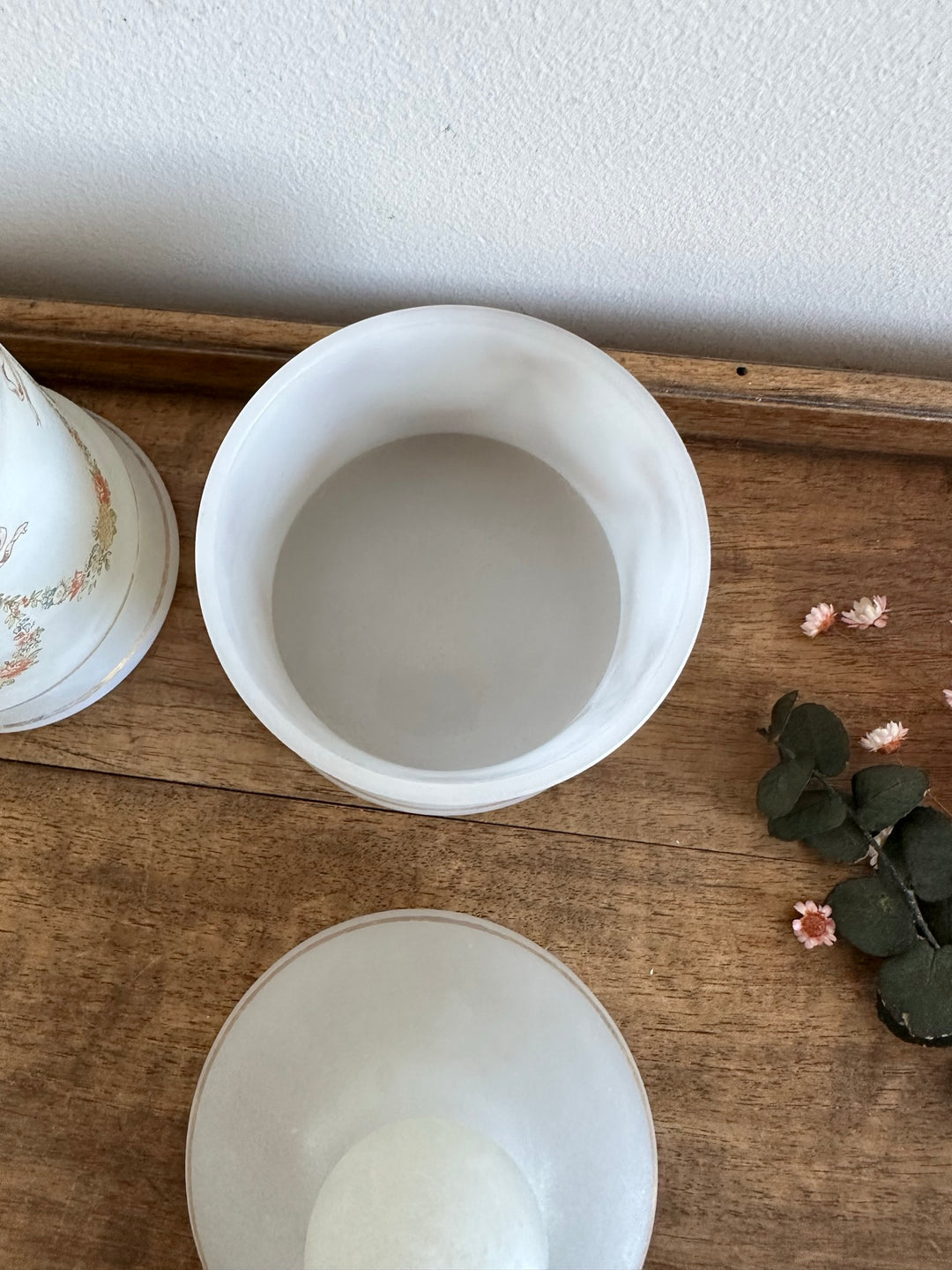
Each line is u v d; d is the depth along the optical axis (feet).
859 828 0.75
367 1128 0.62
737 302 0.82
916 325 0.83
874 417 0.83
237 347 0.82
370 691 0.79
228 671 0.62
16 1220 0.71
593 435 0.75
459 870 0.78
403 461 0.85
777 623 0.84
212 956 0.76
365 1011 0.66
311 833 0.78
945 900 0.76
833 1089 0.75
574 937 0.77
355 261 0.80
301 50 0.58
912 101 0.59
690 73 0.58
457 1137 0.53
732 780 0.80
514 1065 0.64
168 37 0.57
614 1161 0.65
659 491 0.70
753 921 0.77
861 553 0.85
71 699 0.78
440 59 0.58
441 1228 0.49
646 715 0.62
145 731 0.80
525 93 0.60
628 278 0.79
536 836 0.79
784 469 0.87
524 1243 0.50
